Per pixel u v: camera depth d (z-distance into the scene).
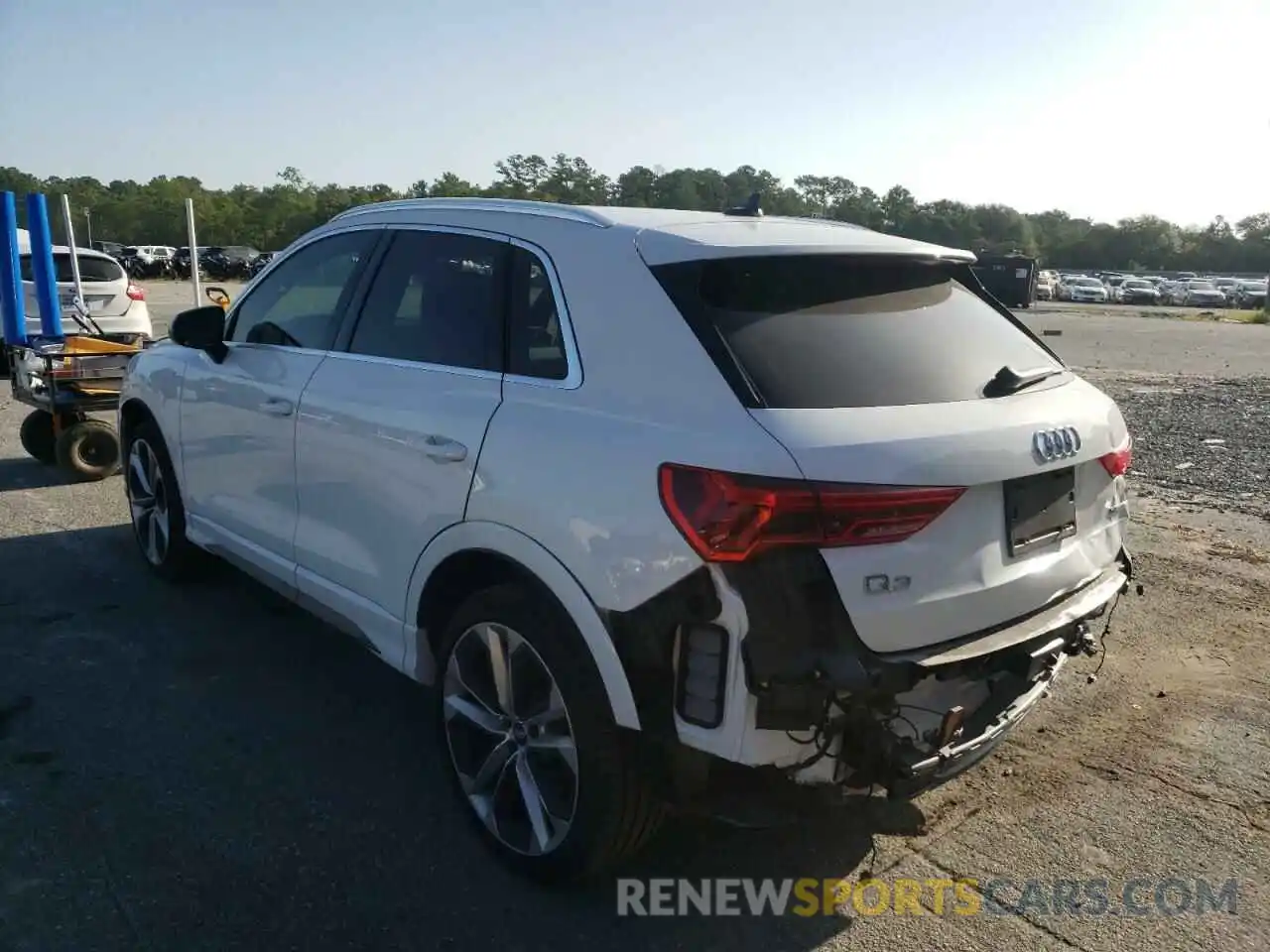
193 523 4.89
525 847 2.99
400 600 3.40
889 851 3.24
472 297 3.32
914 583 2.49
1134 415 11.91
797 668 2.37
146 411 5.24
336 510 3.69
